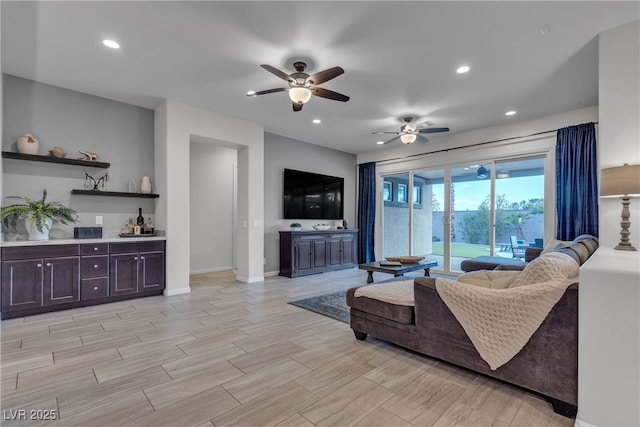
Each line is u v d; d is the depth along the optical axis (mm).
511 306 1866
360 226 7387
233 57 3111
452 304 2117
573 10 2375
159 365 2268
